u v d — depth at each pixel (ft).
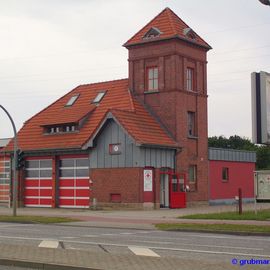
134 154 113.50
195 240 59.26
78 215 100.68
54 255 41.88
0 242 55.57
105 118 116.78
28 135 134.92
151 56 128.88
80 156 123.24
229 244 54.80
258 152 265.13
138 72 130.93
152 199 115.96
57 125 129.08
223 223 77.20
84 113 127.34
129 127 114.73
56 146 124.98
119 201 115.24
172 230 72.95
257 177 68.54
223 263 38.50
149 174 115.44
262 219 83.41
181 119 125.70
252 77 46.06
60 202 126.31
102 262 38.32
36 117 139.44
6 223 88.38
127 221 86.94
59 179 127.03
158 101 126.93
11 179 135.54
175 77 124.98
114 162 116.47
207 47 134.82
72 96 141.49
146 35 130.21
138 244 54.54
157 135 119.96
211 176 135.03
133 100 127.03
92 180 119.85
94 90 139.13
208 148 134.10
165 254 46.24
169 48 126.21
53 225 83.41
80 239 59.67
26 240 58.08
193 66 131.64
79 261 38.75
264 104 45.37
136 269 35.50
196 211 109.09
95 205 118.52
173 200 119.75
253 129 45.70
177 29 127.75
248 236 65.05
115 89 134.62
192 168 130.00
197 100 131.64
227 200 140.15
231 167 143.02
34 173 131.95
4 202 147.02
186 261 38.99
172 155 122.21
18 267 38.81
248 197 148.87
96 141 119.75
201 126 132.46
